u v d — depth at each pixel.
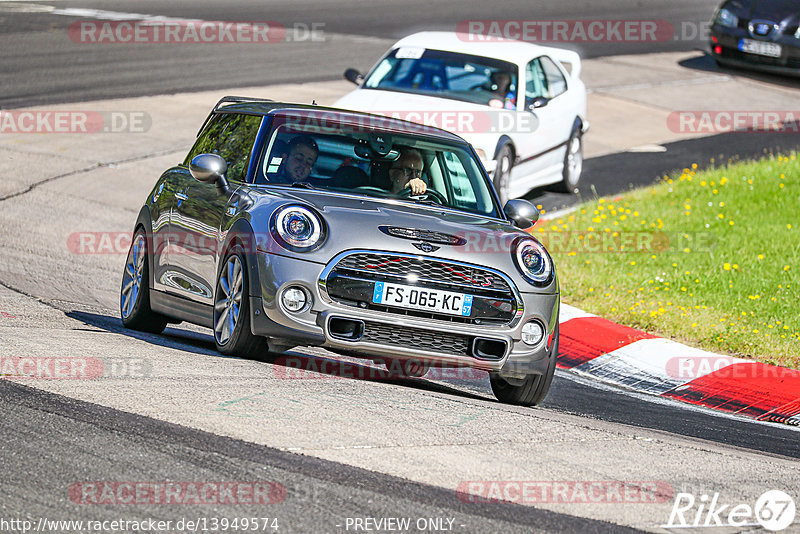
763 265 41.25
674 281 39.72
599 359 33.12
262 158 26.86
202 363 23.92
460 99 48.03
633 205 50.50
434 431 20.50
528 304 24.64
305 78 73.50
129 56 79.19
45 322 28.48
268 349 24.83
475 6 110.00
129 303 30.69
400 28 95.44
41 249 40.78
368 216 24.55
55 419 18.92
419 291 23.75
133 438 18.27
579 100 56.03
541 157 51.34
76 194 49.69
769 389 30.34
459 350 24.25
